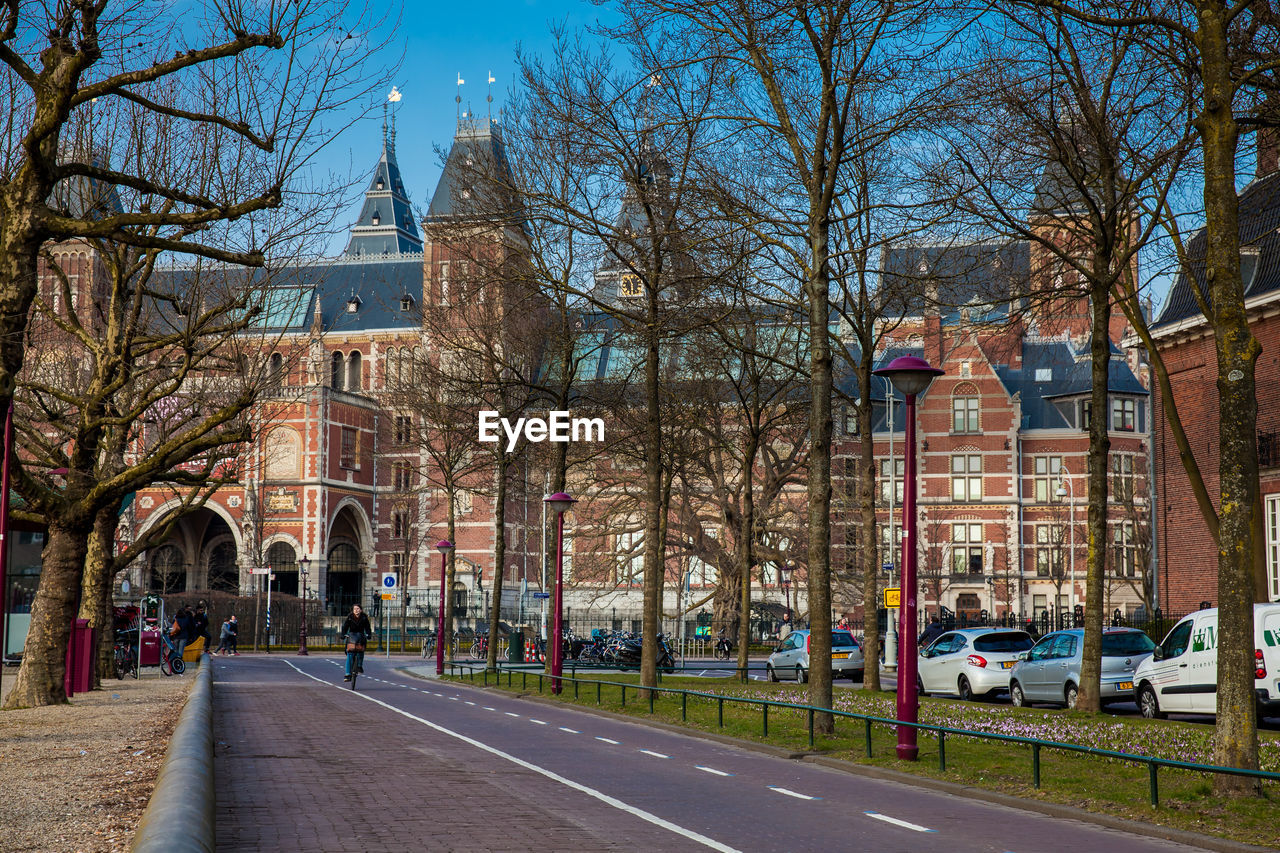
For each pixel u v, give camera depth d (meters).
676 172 26.31
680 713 23.25
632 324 28.03
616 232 26.56
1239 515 12.54
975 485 76.56
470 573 88.06
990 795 12.70
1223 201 12.97
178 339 23.61
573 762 15.46
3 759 13.23
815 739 18.22
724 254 24.61
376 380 93.88
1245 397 12.67
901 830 10.64
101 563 29.05
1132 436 75.94
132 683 30.33
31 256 15.73
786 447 65.69
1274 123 17.38
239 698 27.05
